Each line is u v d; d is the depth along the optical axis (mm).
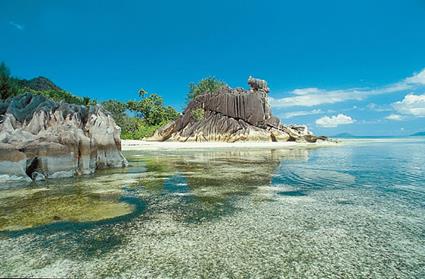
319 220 10922
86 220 11148
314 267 7383
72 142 22219
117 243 8898
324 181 19312
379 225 10383
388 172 23516
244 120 84250
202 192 16016
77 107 26219
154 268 7340
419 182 18891
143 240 9109
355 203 13430
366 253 8148
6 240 9203
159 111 113875
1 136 18984
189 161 33312
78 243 8922
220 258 7863
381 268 7336
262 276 6957
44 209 12672
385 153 45438
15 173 18859
